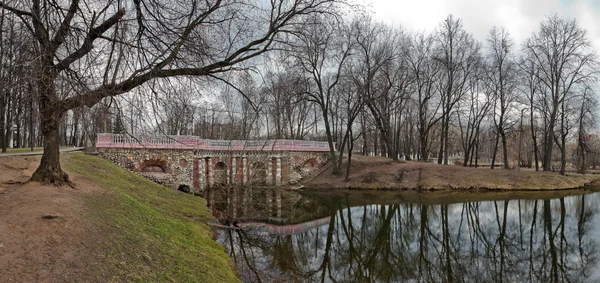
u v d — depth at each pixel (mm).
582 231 20125
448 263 14883
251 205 24297
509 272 13758
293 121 56688
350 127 36938
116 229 8695
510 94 39531
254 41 10594
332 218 23562
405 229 20875
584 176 38969
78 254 6762
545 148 40344
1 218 7316
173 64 8477
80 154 22625
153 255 8344
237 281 10031
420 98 41750
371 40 37656
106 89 6766
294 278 12383
